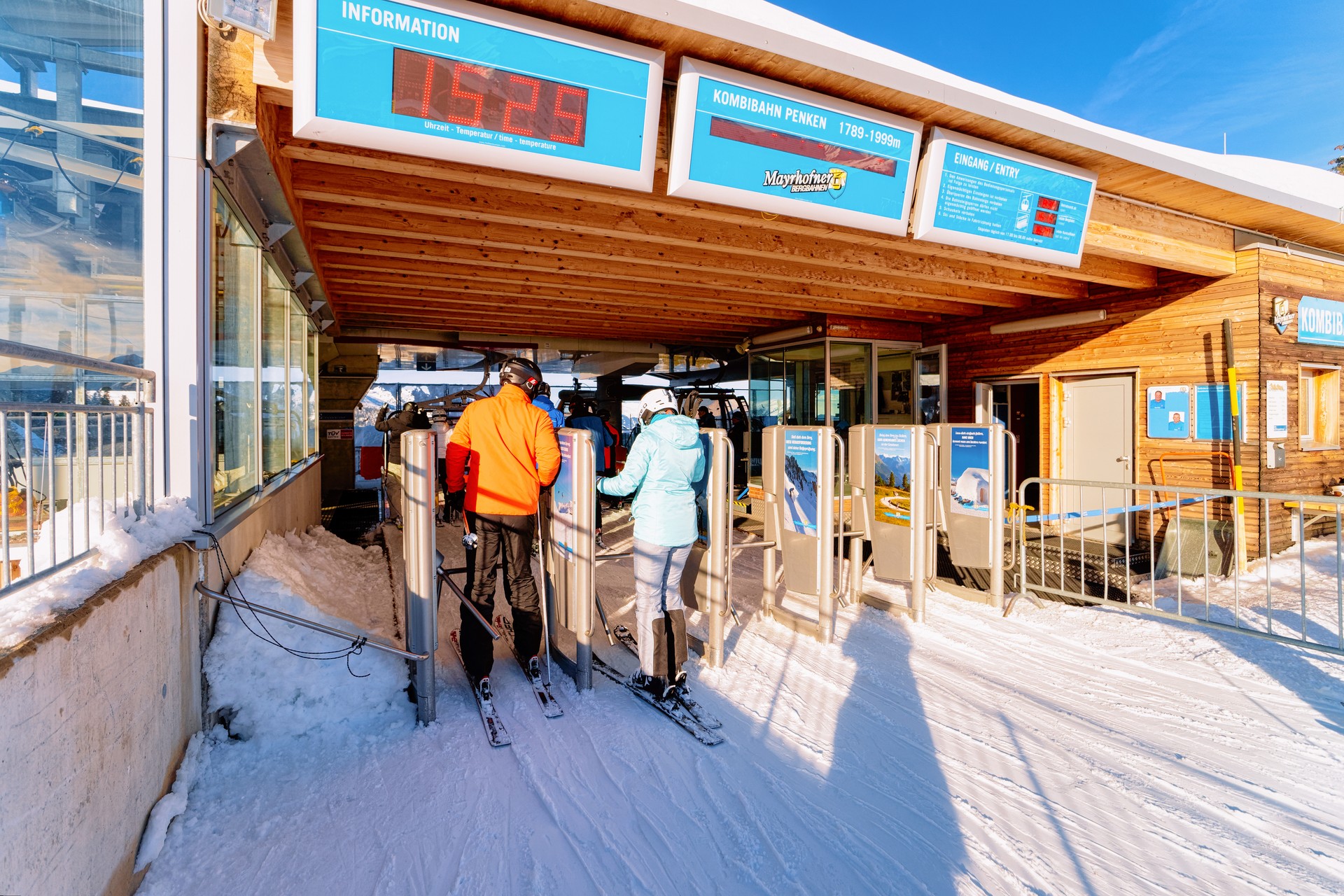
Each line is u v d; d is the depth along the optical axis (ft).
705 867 7.07
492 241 18.16
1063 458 28.50
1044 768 9.36
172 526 8.55
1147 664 13.48
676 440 11.05
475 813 7.84
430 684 9.97
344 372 45.42
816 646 14.29
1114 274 23.13
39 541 6.55
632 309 31.55
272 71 10.04
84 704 5.41
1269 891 6.91
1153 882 7.02
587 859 7.11
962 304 31.07
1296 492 23.56
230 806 7.86
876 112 14.70
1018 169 16.62
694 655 13.69
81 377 9.31
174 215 9.42
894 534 16.71
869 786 8.77
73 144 9.53
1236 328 22.24
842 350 33.81
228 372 11.31
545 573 12.51
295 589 11.04
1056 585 19.63
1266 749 10.03
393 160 12.78
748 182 13.92
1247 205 20.01
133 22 9.39
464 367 55.83
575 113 11.99
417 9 10.52
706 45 12.50
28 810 4.49
